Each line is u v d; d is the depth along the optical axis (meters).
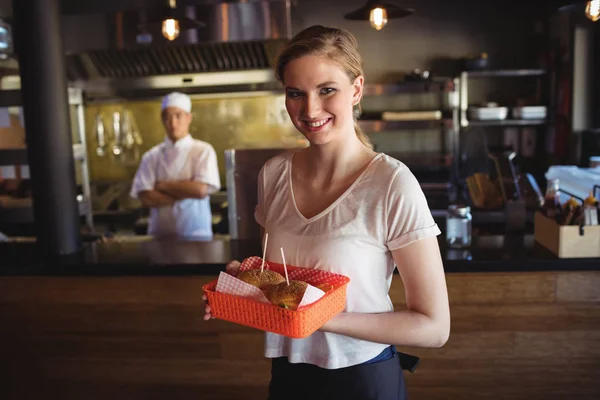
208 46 4.17
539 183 4.84
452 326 2.06
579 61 4.41
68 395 2.27
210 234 3.56
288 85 1.07
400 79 4.88
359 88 1.12
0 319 2.24
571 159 4.55
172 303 2.15
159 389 2.21
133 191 3.56
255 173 2.60
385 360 1.20
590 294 2.01
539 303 2.03
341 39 1.06
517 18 4.70
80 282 2.18
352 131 1.16
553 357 2.05
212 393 2.19
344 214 1.13
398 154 4.91
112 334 2.20
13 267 2.17
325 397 1.19
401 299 2.07
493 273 2.03
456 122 4.57
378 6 2.84
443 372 2.09
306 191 1.21
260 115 4.81
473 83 4.82
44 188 2.31
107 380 2.24
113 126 4.78
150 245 2.50
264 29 3.88
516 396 2.09
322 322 1.07
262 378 2.15
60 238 2.34
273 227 1.24
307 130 1.09
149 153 3.54
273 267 1.22
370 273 1.14
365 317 1.10
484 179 3.12
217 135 4.88
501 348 2.06
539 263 1.99
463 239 2.20
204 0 3.84
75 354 2.23
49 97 2.28
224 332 2.14
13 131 3.32
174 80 4.38
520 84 4.77
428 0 4.75
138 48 4.05
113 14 3.94
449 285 2.05
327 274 1.12
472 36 4.78
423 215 1.09
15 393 2.29
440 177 4.61
